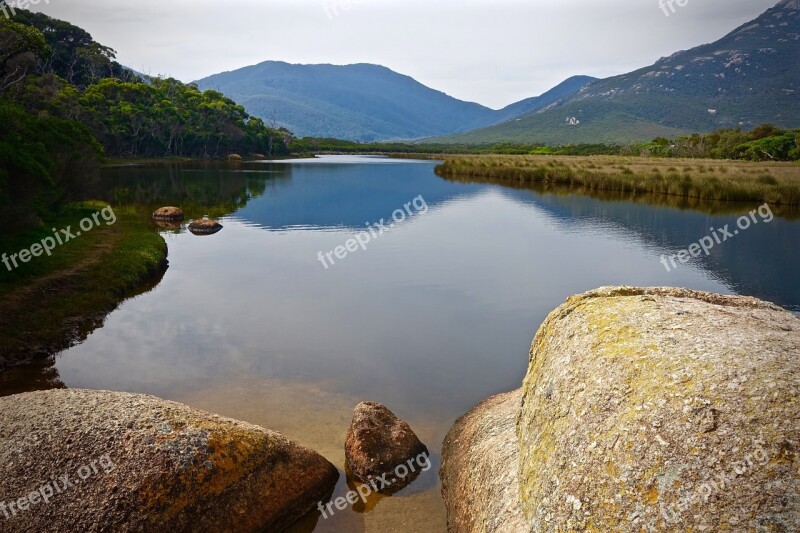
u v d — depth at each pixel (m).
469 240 26.31
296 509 6.61
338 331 13.59
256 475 6.21
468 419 8.18
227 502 5.83
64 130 28.11
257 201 42.62
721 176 44.59
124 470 5.43
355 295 16.98
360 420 7.90
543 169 60.69
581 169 58.28
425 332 13.50
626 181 48.53
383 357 11.85
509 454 5.95
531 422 5.02
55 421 5.83
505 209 37.66
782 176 43.31
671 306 4.75
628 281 18.36
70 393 6.50
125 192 47.31
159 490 5.39
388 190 50.84
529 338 13.05
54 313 14.14
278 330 13.73
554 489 4.05
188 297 16.88
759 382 3.44
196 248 24.81
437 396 9.97
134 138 96.56
